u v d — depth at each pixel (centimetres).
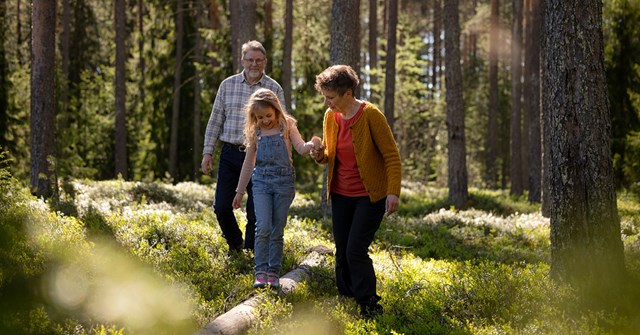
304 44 2350
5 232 265
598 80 536
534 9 1880
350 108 480
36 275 403
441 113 3644
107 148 2784
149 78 2633
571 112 537
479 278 537
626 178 1822
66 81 2364
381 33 3722
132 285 427
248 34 1502
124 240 598
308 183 2372
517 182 2408
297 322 424
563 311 469
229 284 516
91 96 2806
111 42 3122
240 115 630
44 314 367
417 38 3141
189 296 455
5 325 225
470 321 475
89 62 2956
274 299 462
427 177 3700
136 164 2636
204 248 632
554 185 552
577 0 533
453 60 1605
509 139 4062
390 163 472
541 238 1041
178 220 745
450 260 803
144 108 2653
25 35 2894
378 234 928
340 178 491
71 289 412
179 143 2666
